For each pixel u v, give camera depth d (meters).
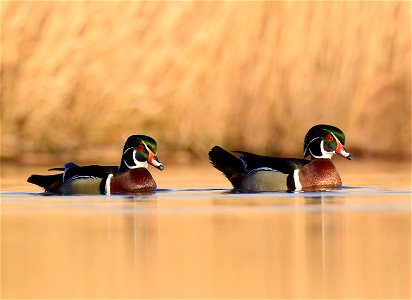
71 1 32.62
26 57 31.88
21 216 14.09
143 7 32.44
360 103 30.39
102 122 30.92
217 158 19.38
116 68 31.61
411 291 8.41
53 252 10.53
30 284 8.78
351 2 31.34
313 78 30.84
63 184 18.41
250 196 17.34
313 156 18.95
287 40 31.27
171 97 31.12
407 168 26.55
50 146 30.80
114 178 18.12
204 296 8.29
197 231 12.20
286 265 9.62
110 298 8.25
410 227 12.46
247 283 8.77
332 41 31.05
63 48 31.95
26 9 32.56
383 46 30.78
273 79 30.98
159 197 17.25
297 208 14.97
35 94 31.33
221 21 31.83
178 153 30.61
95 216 14.00
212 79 31.23
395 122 30.20
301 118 30.55
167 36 31.92
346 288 8.53
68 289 8.58
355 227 12.50
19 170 26.86
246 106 30.88
